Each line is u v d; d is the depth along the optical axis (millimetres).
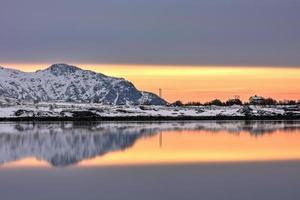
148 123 188625
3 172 52094
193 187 43500
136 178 48000
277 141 91750
